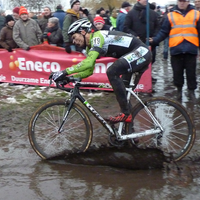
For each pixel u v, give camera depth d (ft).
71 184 9.11
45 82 20.34
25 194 8.63
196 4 23.20
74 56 19.54
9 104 16.83
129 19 19.17
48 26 20.86
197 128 13.14
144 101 10.59
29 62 20.39
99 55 10.16
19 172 9.85
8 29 20.72
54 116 11.51
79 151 10.72
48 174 9.70
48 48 19.89
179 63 16.69
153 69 27.02
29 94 18.61
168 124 10.78
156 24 19.54
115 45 10.02
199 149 11.19
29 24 20.76
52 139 11.51
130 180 9.29
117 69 9.84
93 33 10.18
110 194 8.55
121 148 10.62
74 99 10.55
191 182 9.07
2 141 12.34
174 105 10.42
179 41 16.08
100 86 10.67
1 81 21.26
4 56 20.81
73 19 19.25
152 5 21.62
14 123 14.16
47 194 8.62
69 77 10.33
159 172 9.73
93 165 10.24
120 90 9.95
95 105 16.35
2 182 9.25
